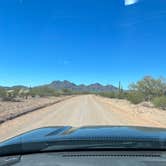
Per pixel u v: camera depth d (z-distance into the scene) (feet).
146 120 91.61
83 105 174.40
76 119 88.74
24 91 279.49
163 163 7.76
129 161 7.82
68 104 185.98
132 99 212.64
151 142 8.53
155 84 209.46
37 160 7.97
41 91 336.08
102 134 9.53
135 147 8.17
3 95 192.24
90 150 8.20
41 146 8.29
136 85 216.33
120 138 8.93
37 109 133.80
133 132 9.93
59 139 8.89
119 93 354.95
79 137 9.09
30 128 66.90
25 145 8.45
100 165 7.66
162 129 11.35
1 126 70.49
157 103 160.35
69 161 7.86
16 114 100.68
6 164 7.98
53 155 8.15
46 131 10.68
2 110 112.98
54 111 121.49
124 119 92.58
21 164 7.85
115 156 8.09
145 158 7.98
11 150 8.34
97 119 89.66
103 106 169.17
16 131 61.77
